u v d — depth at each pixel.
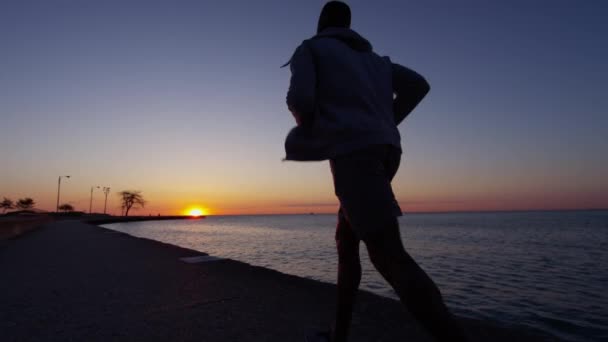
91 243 8.73
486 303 6.97
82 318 2.34
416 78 1.28
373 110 1.09
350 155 1.03
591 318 5.59
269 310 2.45
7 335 2.03
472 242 29.45
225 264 4.56
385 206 0.99
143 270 4.24
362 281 8.55
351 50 1.21
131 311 2.48
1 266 4.79
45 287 3.34
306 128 1.15
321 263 13.42
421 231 51.91
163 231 46.59
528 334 1.95
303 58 1.13
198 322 2.21
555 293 8.16
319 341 1.58
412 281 0.91
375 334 1.97
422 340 1.88
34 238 11.15
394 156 1.12
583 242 29.67
